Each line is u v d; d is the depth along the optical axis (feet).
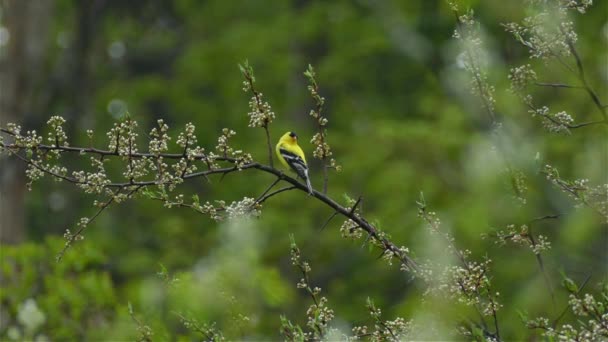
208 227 73.77
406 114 86.99
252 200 22.62
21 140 21.54
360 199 23.31
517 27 24.23
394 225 63.46
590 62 52.26
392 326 22.39
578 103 50.19
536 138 27.04
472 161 21.71
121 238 82.69
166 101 103.55
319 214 76.64
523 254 36.99
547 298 27.48
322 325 22.20
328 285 72.28
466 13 24.09
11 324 39.22
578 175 24.77
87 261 39.32
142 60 108.37
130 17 105.40
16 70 81.51
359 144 77.00
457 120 66.39
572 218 24.14
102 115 98.48
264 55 91.71
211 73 94.63
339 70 90.38
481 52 24.14
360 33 91.30
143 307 19.21
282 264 73.05
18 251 39.52
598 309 19.98
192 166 22.50
